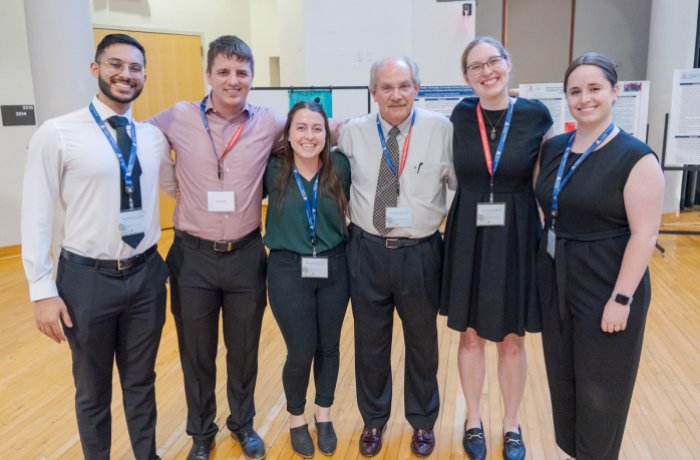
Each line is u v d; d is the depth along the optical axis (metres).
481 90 1.91
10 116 5.46
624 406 1.74
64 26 3.75
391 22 6.41
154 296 1.93
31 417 2.66
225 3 7.21
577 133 1.77
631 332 1.67
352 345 3.47
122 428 2.52
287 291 2.07
